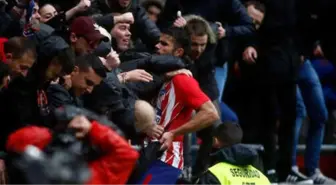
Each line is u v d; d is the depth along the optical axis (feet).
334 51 98.12
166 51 69.00
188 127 65.51
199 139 89.97
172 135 64.95
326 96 100.07
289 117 90.43
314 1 94.32
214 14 86.99
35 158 42.16
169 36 68.90
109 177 49.49
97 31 67.10
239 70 91.50
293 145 90.89
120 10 76.33
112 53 67.00
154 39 76.95
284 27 89.45
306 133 101.24
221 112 89.45
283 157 90.74
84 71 60.54
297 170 92.07
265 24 89.66
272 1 89.35
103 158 49.80
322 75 99.50
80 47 66.85
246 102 93.35
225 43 87.10
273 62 89.20
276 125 91.76
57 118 48.88
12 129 58.95
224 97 94.12
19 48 59.36
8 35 69.36
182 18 76.79
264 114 90.89
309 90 93.81
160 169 66.28
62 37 66.80
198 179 64.64
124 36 73.15
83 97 62.03
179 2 83.30
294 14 89.97
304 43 93.81
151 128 62.69
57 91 60.29
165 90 66.90
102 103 62.13
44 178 41.93
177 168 66.90
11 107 58.90
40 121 59.26
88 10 73.56
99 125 49.47
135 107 62.44
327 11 95.66
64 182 42.06
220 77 87.40
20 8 70.69
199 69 79.56
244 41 88.89
